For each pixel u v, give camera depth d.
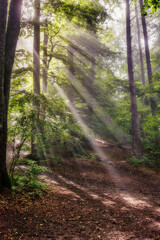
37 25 9.36
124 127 18.58
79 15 9.80
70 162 11.33
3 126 5.14
